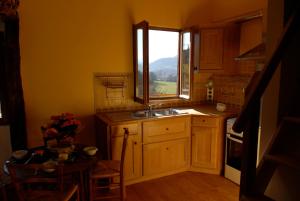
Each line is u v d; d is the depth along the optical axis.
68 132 2.31
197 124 3.42
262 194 1.47
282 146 1.56
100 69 3.37
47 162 2.04
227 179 3.29
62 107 3.19
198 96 4.14
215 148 3.37
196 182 3.20
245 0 3.44
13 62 2.83
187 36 3.76
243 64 3.57
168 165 3.37
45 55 3.03
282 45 1.38
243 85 3.60
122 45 3.46
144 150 3.16
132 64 3.56
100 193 2.90
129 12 3.44
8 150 2.93
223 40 3.56
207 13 4.04
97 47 3.31
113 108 3.52
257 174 1.49
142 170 3.19
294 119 1.50
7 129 2.91
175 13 3.78
